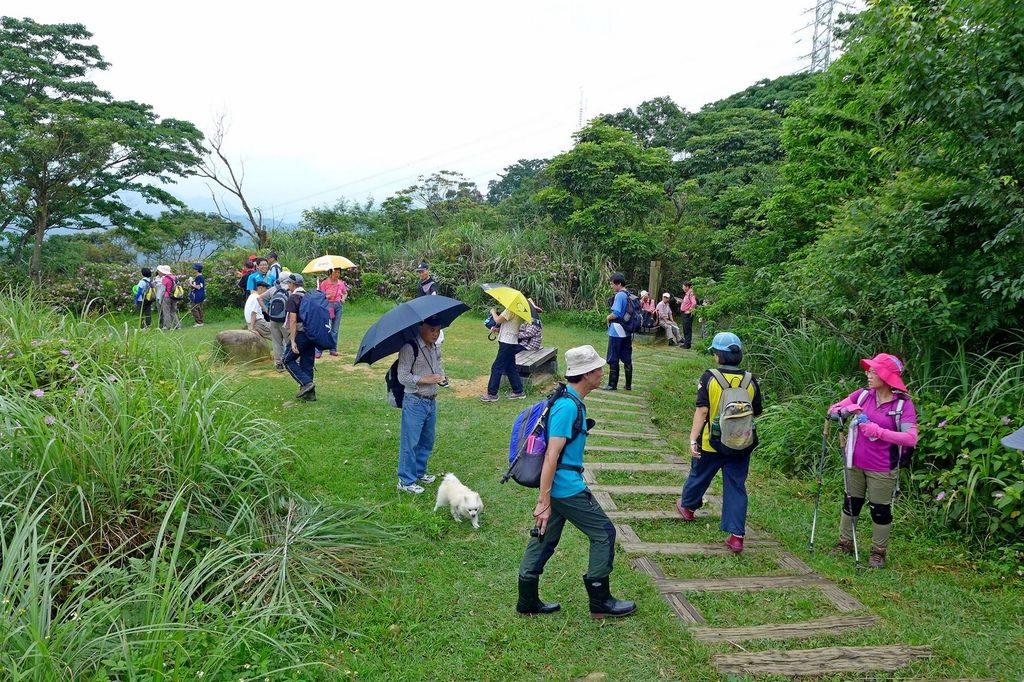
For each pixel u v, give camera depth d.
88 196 23.25
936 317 5.83
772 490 5.85
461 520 4.88
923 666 3.25
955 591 4.01
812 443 6.23
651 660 3.30
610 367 9.54
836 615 3.73
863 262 6.42
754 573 4.27
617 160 19.92
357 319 15.97
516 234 19.78
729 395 4.42
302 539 4.02
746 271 11.15
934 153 6.34
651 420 8.11
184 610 3.01
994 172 5.79
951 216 6.07
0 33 24.16
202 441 4.21
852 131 9.57
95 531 3.61
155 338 6.21
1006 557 4.30
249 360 9.97
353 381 9.16
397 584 3.97
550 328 16.31
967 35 5.54
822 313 7.04
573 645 3.42
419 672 3.16
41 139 19.59
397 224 28.95
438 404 8.15
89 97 24.86
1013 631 3.56
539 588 3.99
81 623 2.85
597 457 6.61
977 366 6.00
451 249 19.39
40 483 3.49
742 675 3.16
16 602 2.93
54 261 23.78
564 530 4.84
